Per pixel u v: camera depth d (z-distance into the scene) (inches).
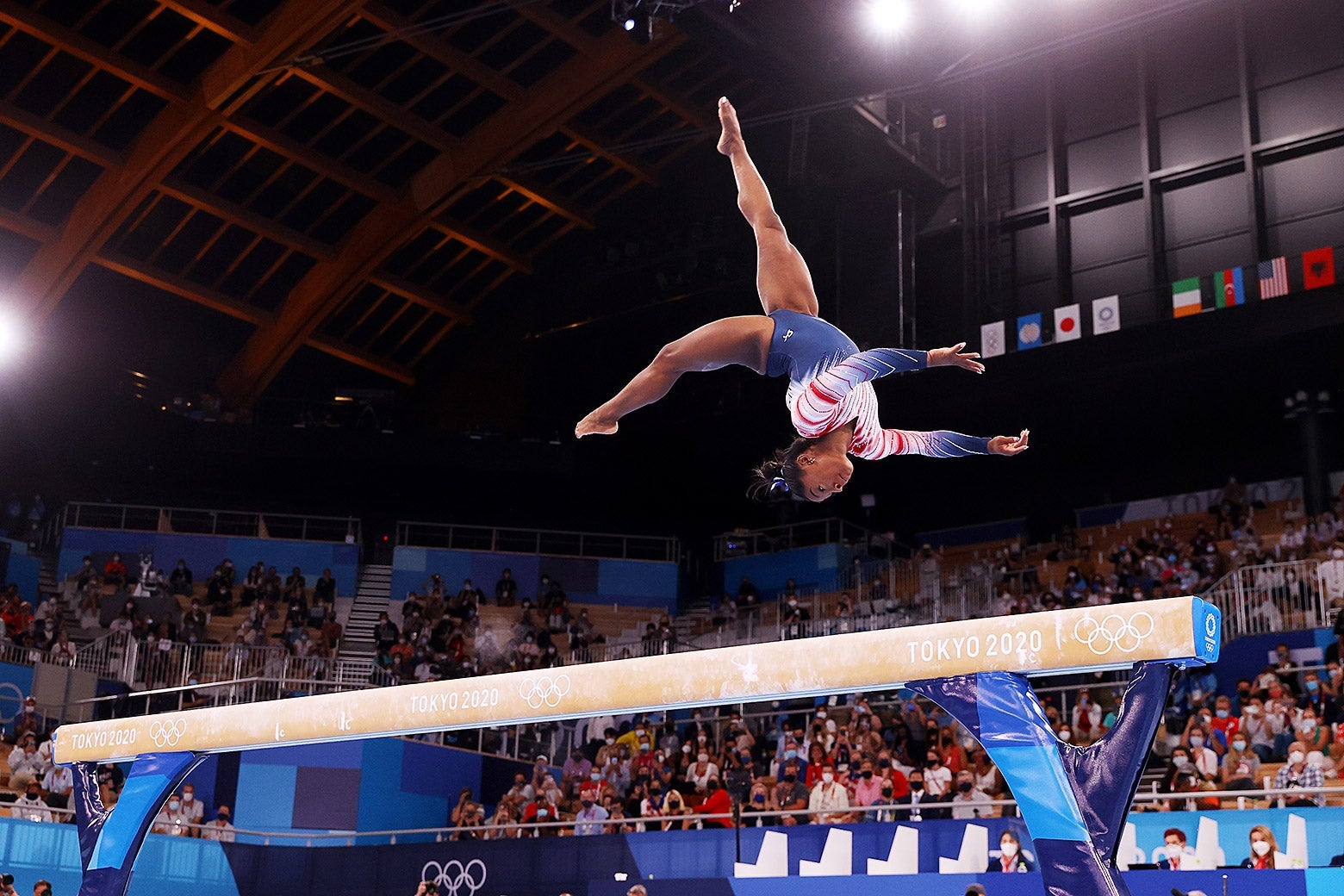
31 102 1141.1
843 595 1043.9
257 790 711.1
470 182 1241.4
